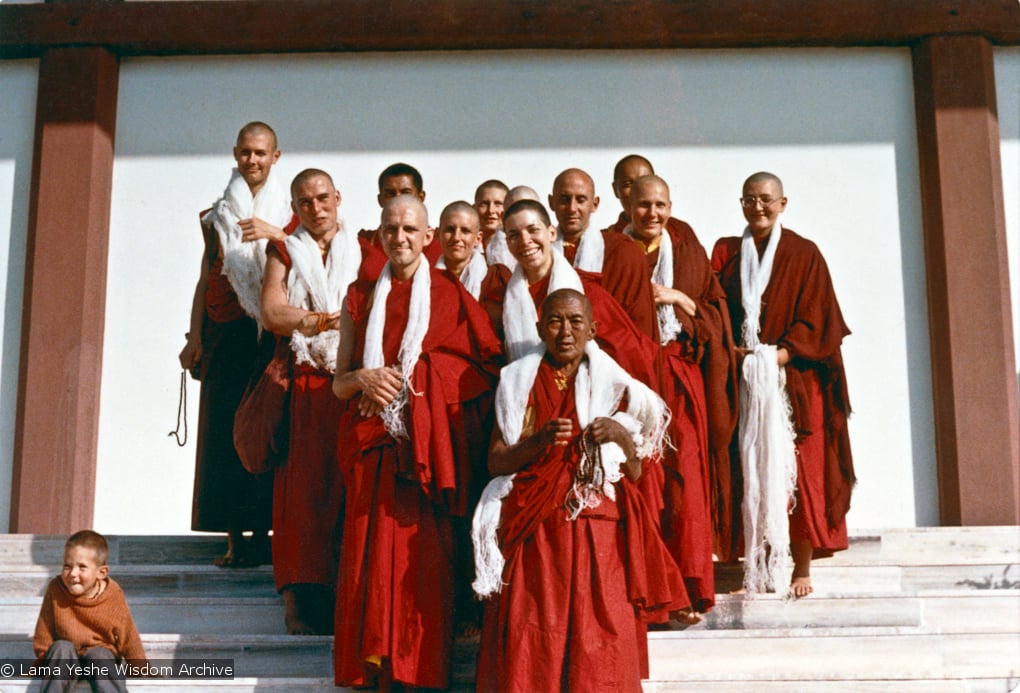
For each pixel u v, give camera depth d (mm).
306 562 5988
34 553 7086
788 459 6465
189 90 8742
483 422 5789
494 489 5457
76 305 8359
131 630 5789
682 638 5941
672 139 8602
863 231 8492
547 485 5406
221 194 8641
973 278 8273
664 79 8664
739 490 6570
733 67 8672
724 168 8570
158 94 8750
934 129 8445
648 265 6410
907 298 8422
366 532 5582
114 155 8680
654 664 5926
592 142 8617
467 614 5824
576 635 5254
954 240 8312
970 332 8211
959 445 8086
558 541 5367
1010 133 8609
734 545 6527
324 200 6535
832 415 6734
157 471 8352
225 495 6789
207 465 6832
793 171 8555
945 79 8492
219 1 8680
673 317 6367
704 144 8594
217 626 6352
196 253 8578
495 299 6086
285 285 6488
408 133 8648
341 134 8656
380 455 5664
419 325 5773
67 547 5746
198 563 7070
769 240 6910
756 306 6773
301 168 8617
